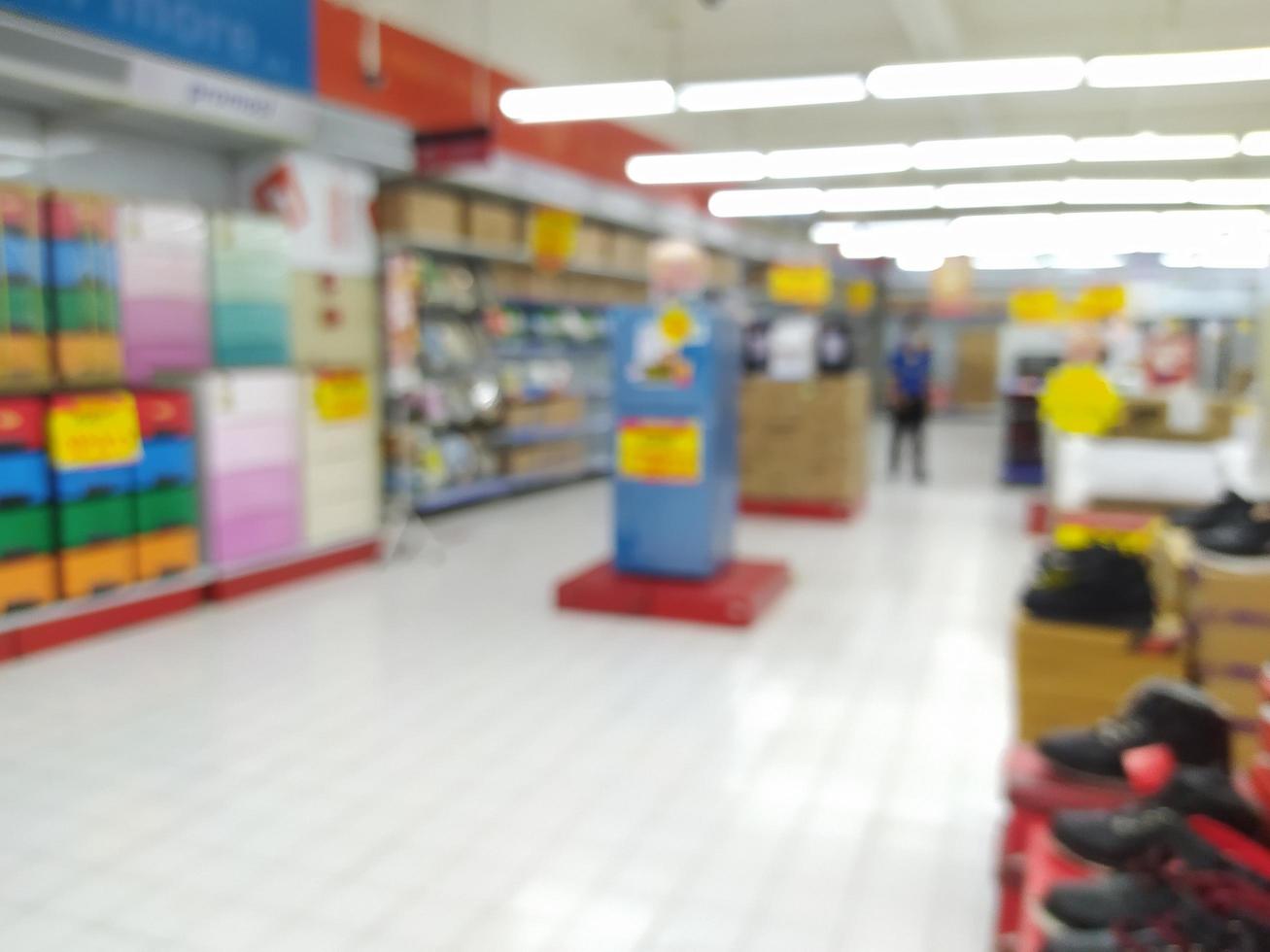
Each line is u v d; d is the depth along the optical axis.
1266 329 15.82
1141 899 1.69
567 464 10.75
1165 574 3.01
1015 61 5.78
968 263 17.78
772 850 2.96
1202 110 12.25
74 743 3.73
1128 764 1.91
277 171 6.79
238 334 6.18
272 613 5.58
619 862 2.89
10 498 4.67
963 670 4.63
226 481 5.78
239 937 2.50
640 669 4.62
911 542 7.75
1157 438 4.03
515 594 6.03
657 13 9.51
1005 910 2.31
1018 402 10.84
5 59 4.66
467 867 2.86
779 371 8.77
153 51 5.34
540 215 9.43
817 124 13.52
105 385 5.27
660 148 11.68
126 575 5.24
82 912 2.61
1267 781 1.84
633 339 5.53
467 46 8.66
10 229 4.77
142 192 6.37
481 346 9.16
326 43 6.52
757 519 8.74
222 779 3.42
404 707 4.12
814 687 4.39
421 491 8.30
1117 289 9.77
